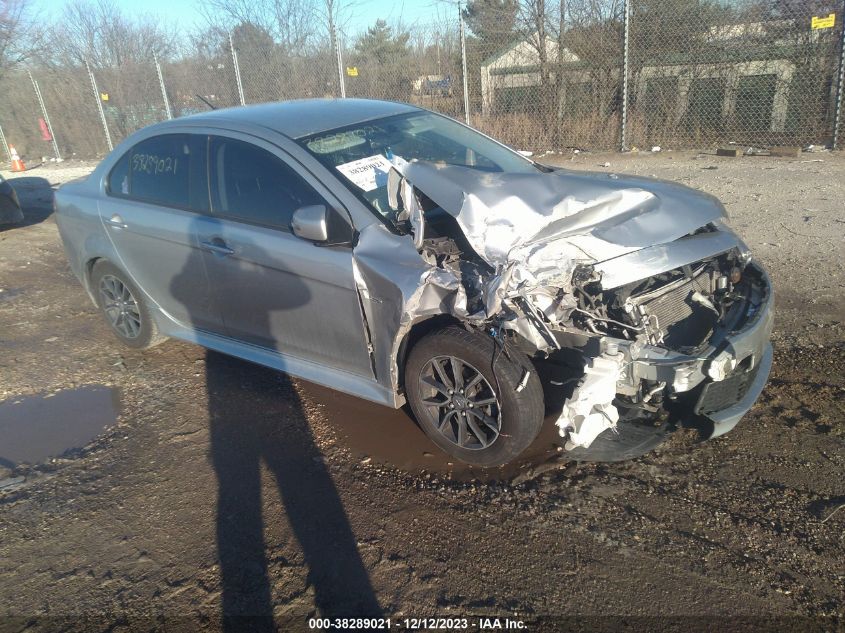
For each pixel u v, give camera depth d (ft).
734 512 9.92
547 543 9.61
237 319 13.78
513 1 37.45
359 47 42.22
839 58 31.78
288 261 12.07
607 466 11.20
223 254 13.15
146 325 16.31
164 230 14.29
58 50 61.11
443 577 9.17
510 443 10.61
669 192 12.25
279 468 11.86
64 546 10.36
